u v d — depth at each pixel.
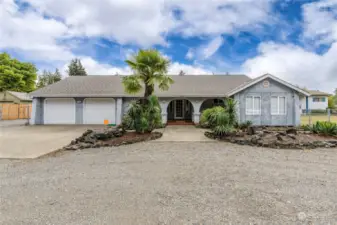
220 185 3.92
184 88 16.59
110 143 7.97
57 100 16.23
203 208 3.02
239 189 3.72
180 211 2.94
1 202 3.22
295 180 4.17
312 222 2.65
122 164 5.41
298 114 13.60
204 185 3.92
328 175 4.48
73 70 38.75
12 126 15.05
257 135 8.35
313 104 37.09
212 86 17.03
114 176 4.46
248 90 13.80
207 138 9.59
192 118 17.61
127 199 3.32
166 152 6.81
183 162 5.58
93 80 18.72
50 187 3.84
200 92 15.62
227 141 8.68
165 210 2.97
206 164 5.38
